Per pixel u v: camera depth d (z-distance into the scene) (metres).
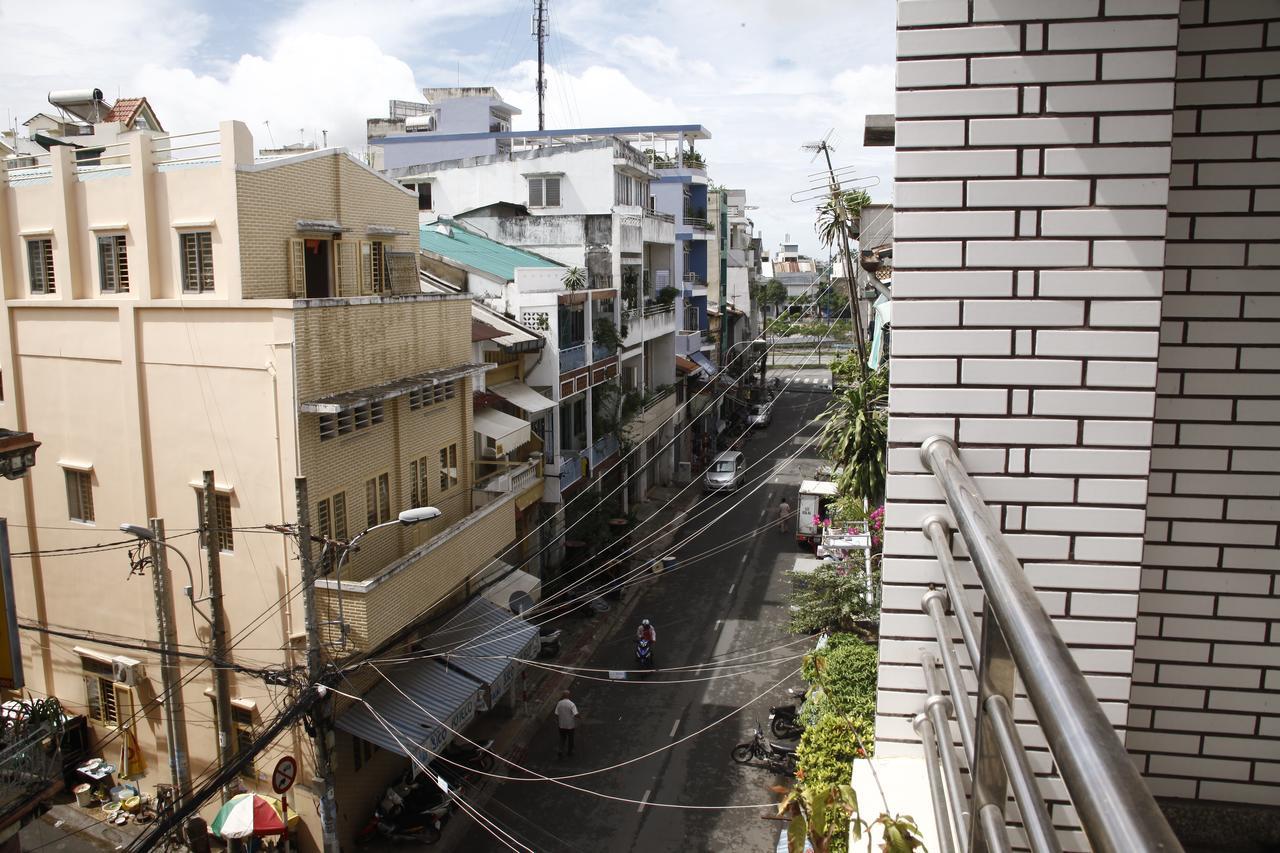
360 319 15.25
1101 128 2.98
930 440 3.18
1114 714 3.17
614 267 30.36
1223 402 3.37
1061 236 3.03
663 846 15.56
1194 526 3.46
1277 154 3.23
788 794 3.64
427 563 15.95
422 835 15.51
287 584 14.27
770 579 27.98
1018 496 3.15
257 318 13.85
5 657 9.79
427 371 17.58
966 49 3.04
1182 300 3.36
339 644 14.12
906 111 3.10
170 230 14.66
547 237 30.53
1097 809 1.19
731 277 58.41
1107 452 3.07
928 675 3.22
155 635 15.72
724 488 37.38
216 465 14.59
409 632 16.09
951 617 3.28
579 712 20.25
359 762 15.56
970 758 2.64
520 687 20.33
